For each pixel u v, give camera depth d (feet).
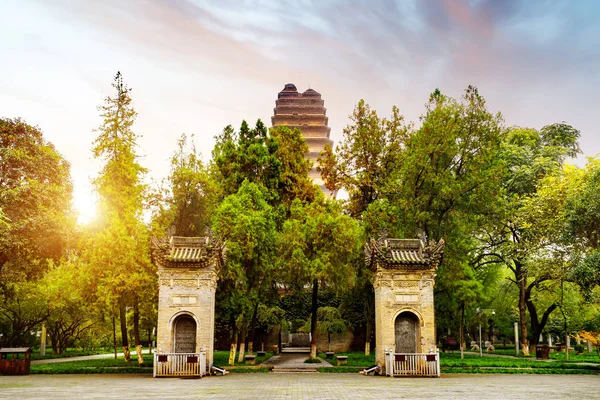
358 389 81.51
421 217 147.74
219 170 176.86
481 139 153.99
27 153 143.43
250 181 171.83
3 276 149.48
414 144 154.20
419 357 111.65
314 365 137.39
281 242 142.31
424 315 115.65
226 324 199.41
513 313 237.45
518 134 205.67
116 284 122.62
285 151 201.36
